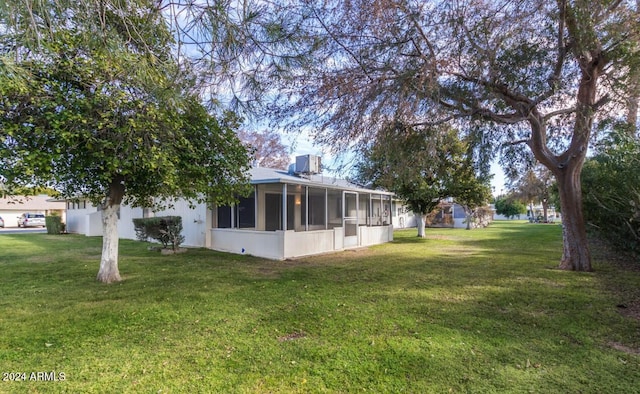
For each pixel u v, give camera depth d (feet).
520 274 23.44
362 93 18.03
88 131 14.51
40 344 11.50
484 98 19.19
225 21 9.59
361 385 8.95
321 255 34.78
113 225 21.85
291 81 14.82
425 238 54.39
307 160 42.14
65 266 26.30
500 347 11.32
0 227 92.99
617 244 27.99
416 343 11.63
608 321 13.82
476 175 29.63
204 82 11.54
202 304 16.35
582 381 9.13
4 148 13.83
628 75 16.97
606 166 24.31
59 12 8.05
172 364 10.07
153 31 9.49
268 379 9.23
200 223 38.42
